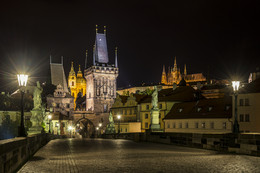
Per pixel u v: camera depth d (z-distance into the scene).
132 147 33.06
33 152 25.17
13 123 106.06
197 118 88.62
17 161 16.28
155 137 41.19
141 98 130.25
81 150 29.34
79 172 15.35
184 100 110.50
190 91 114.19
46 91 178.12
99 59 197.88
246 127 73.56
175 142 35.44
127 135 58.28
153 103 44.81
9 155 13.95
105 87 195.25
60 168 16.80
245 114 74.06
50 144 40.97
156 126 44.22
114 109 138.88
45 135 43.41
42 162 19.58
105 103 193.50
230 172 15.02
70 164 18.41
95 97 191.88
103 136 76.88
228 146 25.50
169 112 103.75
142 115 119.25
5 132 101.88
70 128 159.50
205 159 20.42
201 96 115.75
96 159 20.95
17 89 152.62
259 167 16.69
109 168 16.56
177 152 26.19
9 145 13.92
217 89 145.25
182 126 94.00
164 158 21.19
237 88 27.42
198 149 29.39
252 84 75.88
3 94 113.94
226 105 84.31
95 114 188.12
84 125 195.00
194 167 16.70
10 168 14.16
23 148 18.72
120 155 23.67
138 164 18.06
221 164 17.88
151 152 26.27
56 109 176.75
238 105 75.56
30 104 126.19
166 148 31.28
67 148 32.38
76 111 182.38
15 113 107.38
